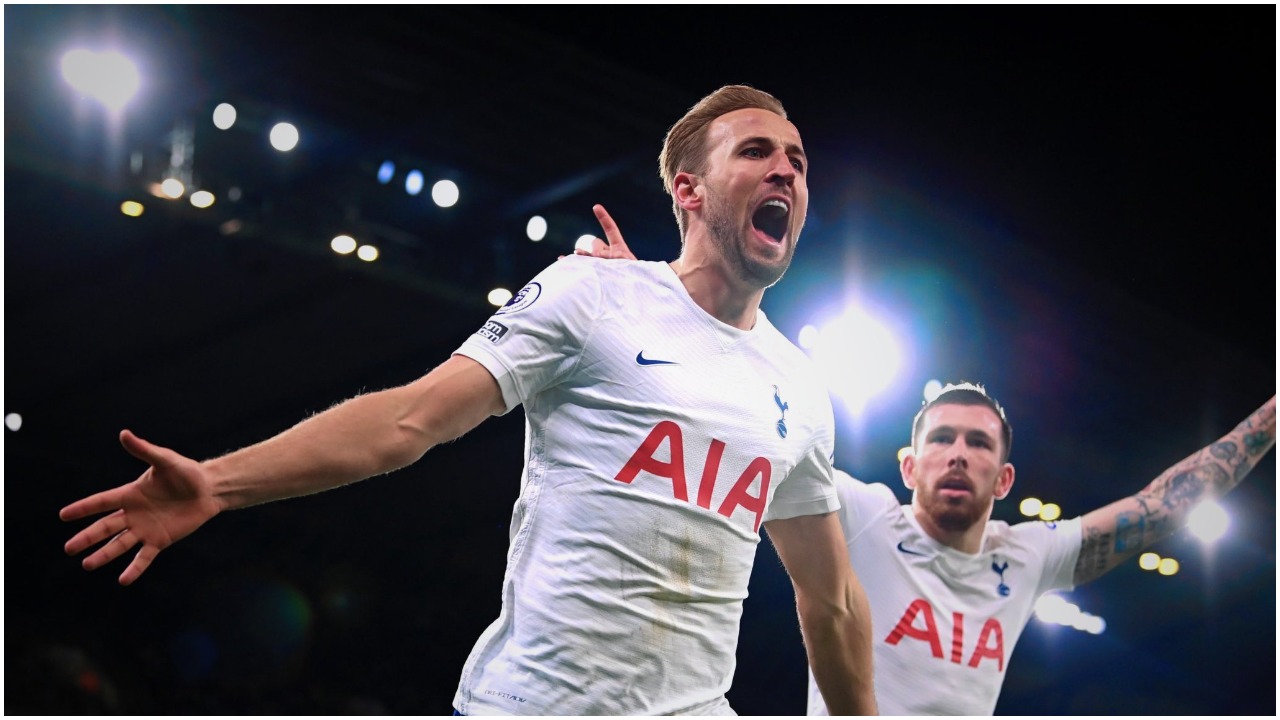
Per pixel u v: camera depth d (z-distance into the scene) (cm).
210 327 1062
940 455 421
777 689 1121
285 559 1170
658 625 252
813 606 308
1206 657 1136
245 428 1223
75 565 1120
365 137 809
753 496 266
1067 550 434
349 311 1027
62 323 1052
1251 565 1055
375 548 1212
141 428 1216
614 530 250
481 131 818
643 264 278
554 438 260
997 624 419
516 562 259
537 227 862
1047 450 1023
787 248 283
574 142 826
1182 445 1008
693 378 263
